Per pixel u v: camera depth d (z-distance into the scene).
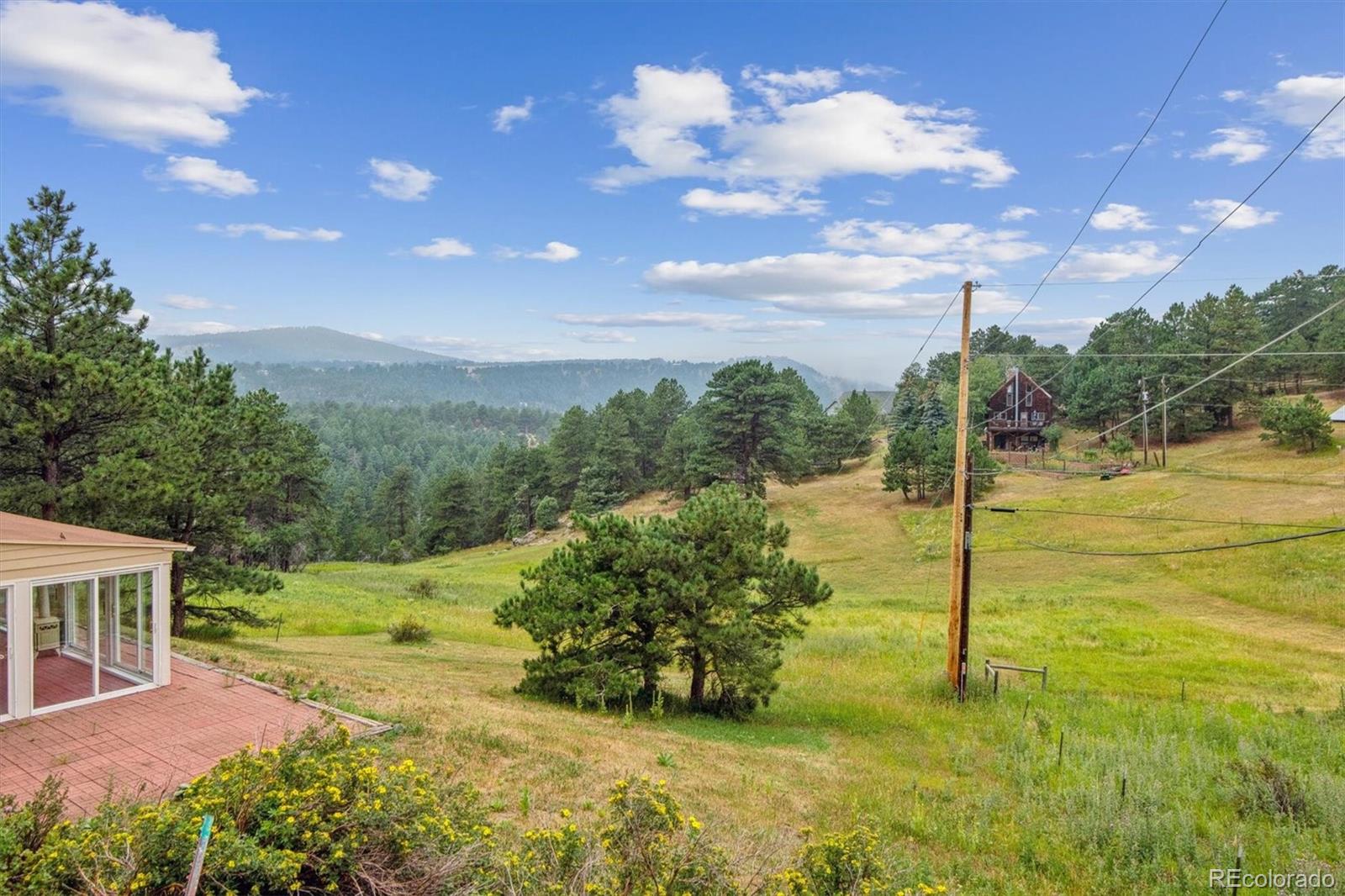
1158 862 9.14
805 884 5.79
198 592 20.62
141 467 16.36
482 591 43.75
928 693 19.47
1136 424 67.88
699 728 15.56
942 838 9.91
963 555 19.03
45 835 4.99
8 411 15.68
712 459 66.31
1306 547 34.12
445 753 10.32
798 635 18.11
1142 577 35.84
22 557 10.30
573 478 85.81
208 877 4.67
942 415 78.12
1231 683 20.66
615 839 5.64
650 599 16.33
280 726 10.35
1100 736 15.54
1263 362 66.12
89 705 10.95
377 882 5.19
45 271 17.08
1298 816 10.77
